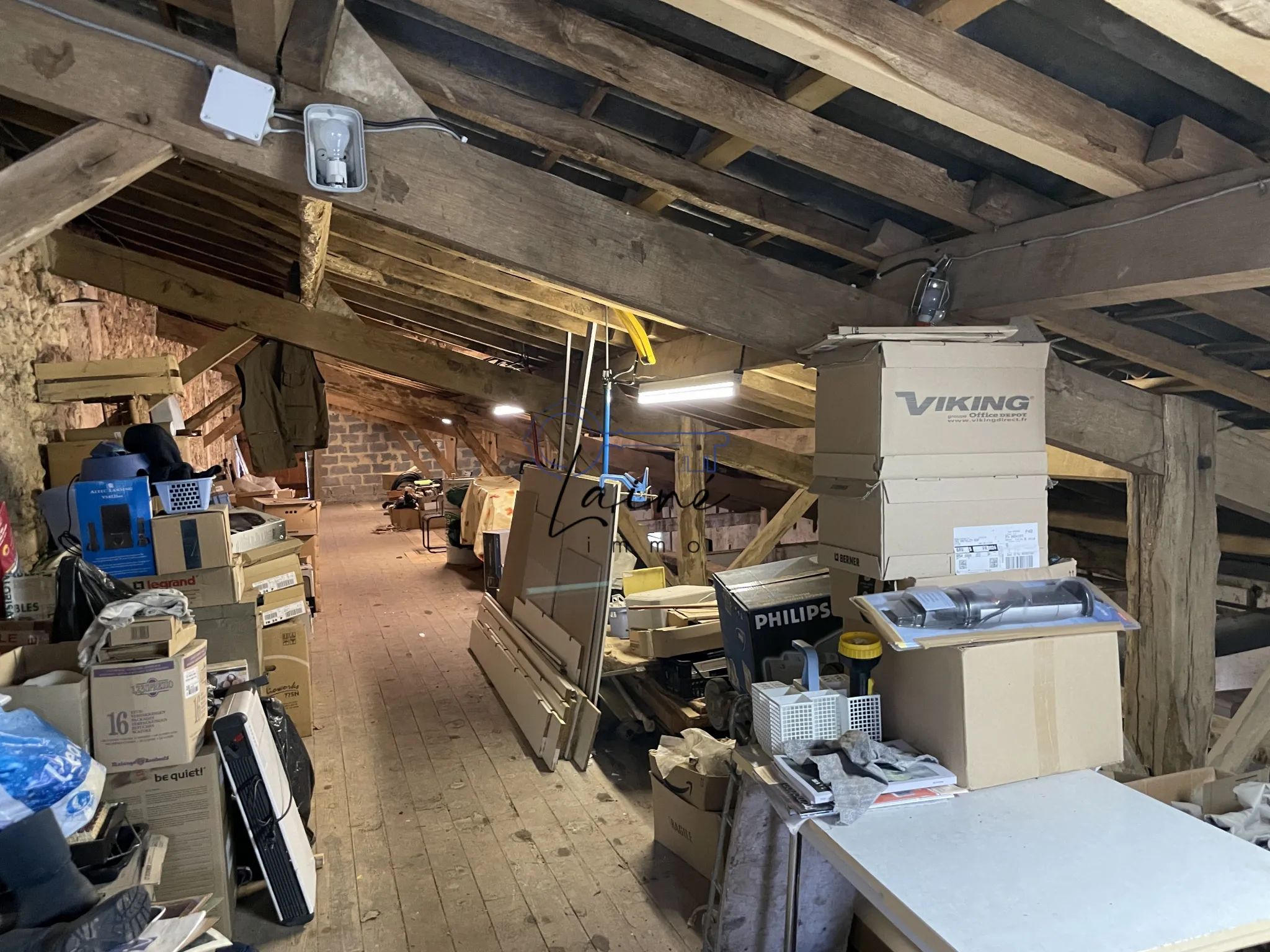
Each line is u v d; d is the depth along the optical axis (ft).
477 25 4.99
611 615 13.50
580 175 8.23
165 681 6.96
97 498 8.91
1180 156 5.00
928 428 6.41
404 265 13.41
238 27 4.95
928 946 4.11
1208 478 8.16
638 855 9.14
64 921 5.09
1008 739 5.69
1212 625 8.32
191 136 5.62
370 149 5.94
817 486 7.14
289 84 5.73
